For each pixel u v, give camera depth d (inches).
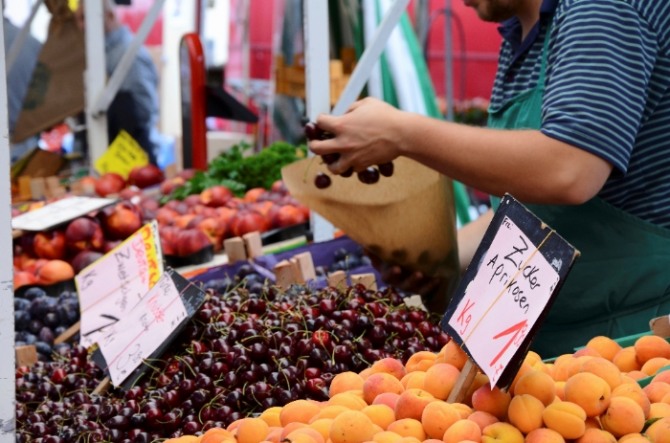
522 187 82.4
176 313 92.7
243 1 306.7
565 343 99.4
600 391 58.5
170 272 98.6
